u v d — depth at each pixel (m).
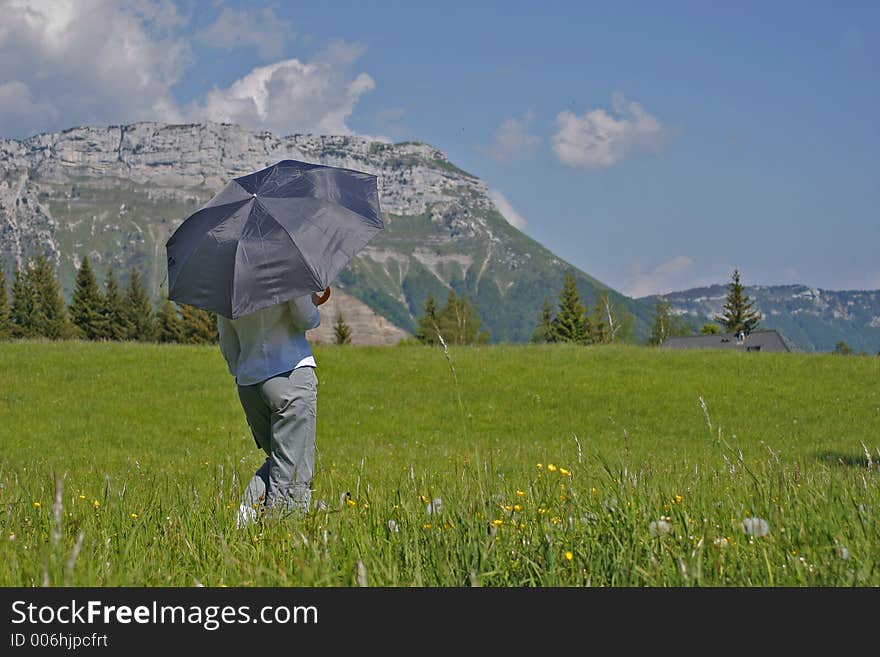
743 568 3.72
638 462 12.21
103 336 115.50
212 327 110.50
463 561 3.92
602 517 4.29
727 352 34.28
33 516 5.45
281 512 5.62
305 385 6.21
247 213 5.89
